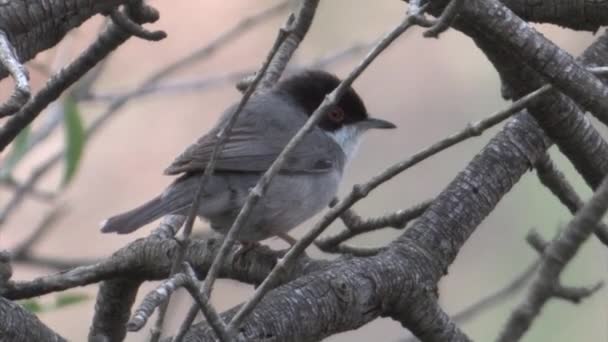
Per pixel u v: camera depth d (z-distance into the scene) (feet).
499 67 25.34
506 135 27.58
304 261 25.48
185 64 42.75
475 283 44.98
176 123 53.06
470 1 23.20
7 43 19.16
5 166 34.37
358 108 39.42
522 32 23.22
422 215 25.85
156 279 25.85
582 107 24.32
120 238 50.03
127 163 52.08
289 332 21.63
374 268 23.43
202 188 19.75
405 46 53.06
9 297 22.88
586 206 16.61
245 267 27.20
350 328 23.09
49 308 27.55
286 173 35.55
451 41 52.65
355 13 51.88
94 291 48.21
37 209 49.70
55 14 22.35
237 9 54.08
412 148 51.26
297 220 36.27
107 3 22.95
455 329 24.48
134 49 52.65
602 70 23.77
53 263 37.45
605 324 40.19
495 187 26.48
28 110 24.53
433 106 52.13
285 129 35.94
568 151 26.73
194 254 26.86
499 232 45.65
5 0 21.93
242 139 34.55
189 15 54.03
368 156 51.11
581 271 41.88
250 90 20.20
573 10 26.25
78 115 33.50
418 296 23.79
